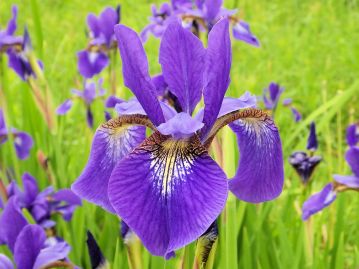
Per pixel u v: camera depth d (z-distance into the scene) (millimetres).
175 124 250
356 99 1030
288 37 1317
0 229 390
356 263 495
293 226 543
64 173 575
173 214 237
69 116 784
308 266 461
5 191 499
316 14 1446
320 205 441
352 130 554
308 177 502
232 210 315
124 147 284
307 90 1043
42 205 507
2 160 573
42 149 654
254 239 488
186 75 270
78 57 634
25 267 364
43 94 577
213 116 266
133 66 265
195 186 240
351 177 446
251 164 283
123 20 1275
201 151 250
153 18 600
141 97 269
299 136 767
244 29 552
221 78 262
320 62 1185
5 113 578
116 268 416
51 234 521
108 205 279
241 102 285
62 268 427
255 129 285
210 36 260
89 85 620
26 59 574
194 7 601
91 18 637
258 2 1541
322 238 594
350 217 645
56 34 1337
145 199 240
